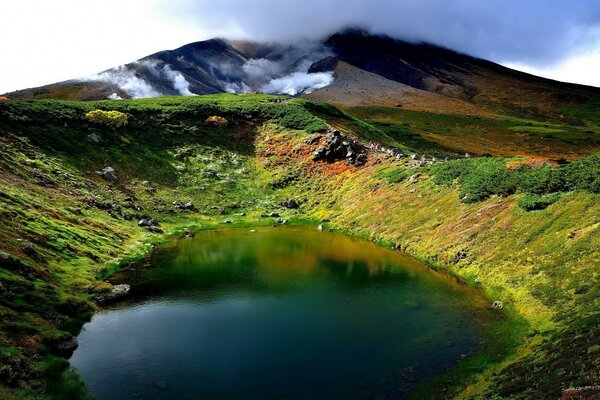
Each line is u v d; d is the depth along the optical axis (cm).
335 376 2920
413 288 4734
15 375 2577
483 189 6366
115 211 7362
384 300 4378
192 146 10856
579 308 3419
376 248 6594
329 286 4828
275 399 2650
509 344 3334
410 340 3469
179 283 4906
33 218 5325
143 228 7231
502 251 4994
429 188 7519
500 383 2650
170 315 3984
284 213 9081
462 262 5288
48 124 8938
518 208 5528
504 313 3966
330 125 12781
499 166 6694
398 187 8200
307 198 9638
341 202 8975
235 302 4334
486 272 4834
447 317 3931
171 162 10012
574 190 5141
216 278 5097
